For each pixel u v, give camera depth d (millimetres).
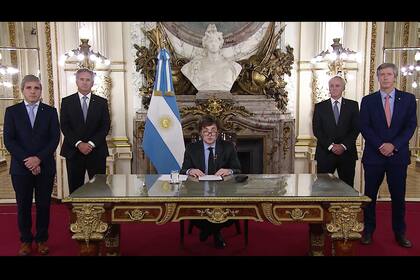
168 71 3986
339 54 4566
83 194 2469
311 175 3061
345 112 3705
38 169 3148
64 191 5027
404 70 5391
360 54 4887
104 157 3754
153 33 5000
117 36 4988
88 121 3674
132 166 5117
